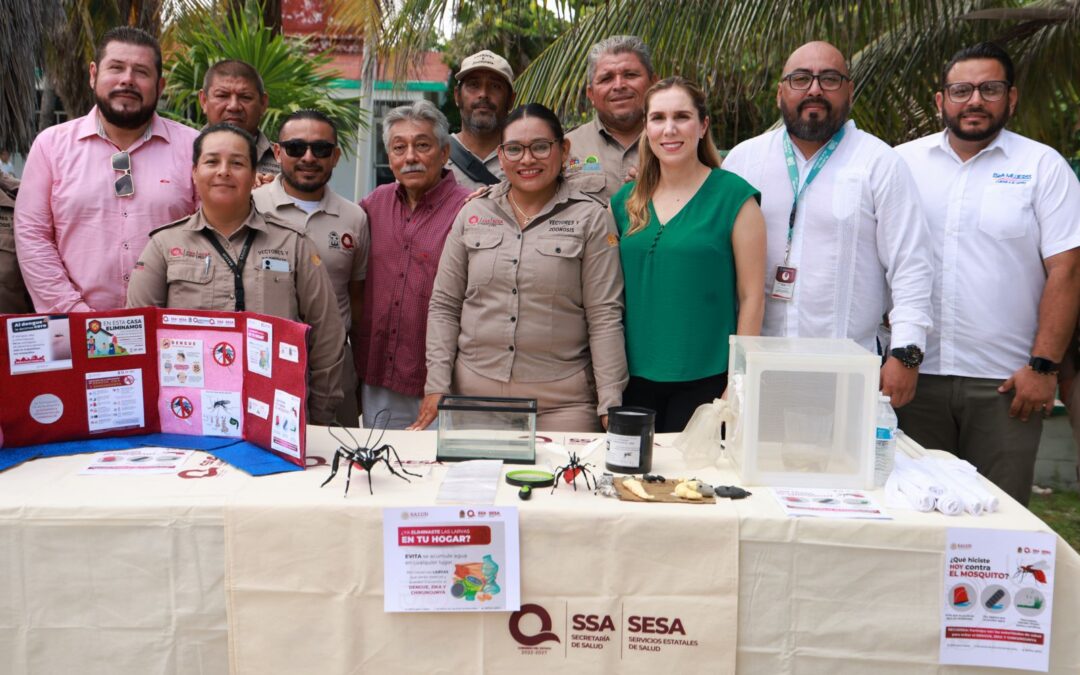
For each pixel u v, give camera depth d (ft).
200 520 5.87
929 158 9.69
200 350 7.32
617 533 5.77
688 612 5.78
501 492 6.13
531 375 8.64
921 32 14.69
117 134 9.68
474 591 5.81
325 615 5.88
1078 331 10.20
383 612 5.84
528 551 5.83
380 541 5.81
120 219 9.57
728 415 6.89
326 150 10.48
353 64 29.73
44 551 5.89
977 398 9.46
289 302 8.42
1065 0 14.01
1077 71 14.60
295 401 6.64
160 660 5.98
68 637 5.97
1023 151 9.33
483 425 6.95
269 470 6.53
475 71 12.41
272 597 5.88
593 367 8.68
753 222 8.49
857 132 9.10
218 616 5.95
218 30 23.70
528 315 8.58
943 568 5.65
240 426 7.27
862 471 6.34
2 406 6.94
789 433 6.38
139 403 7.43
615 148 10.78
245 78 11.65
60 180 9.55
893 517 5.76
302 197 10.73
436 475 6.53
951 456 7.24
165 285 8.38
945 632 5.67
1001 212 9.24
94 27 20.02
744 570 5.78
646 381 8.73
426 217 10.71
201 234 8.32
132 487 6.20
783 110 9.04
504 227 8.72
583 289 8.73
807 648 5.79
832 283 8.89
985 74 9.06
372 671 5.90
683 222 8.53
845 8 13.23
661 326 8.54
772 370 6.31
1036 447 9.48
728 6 13.35
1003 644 5.64
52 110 25.34
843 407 6.34
